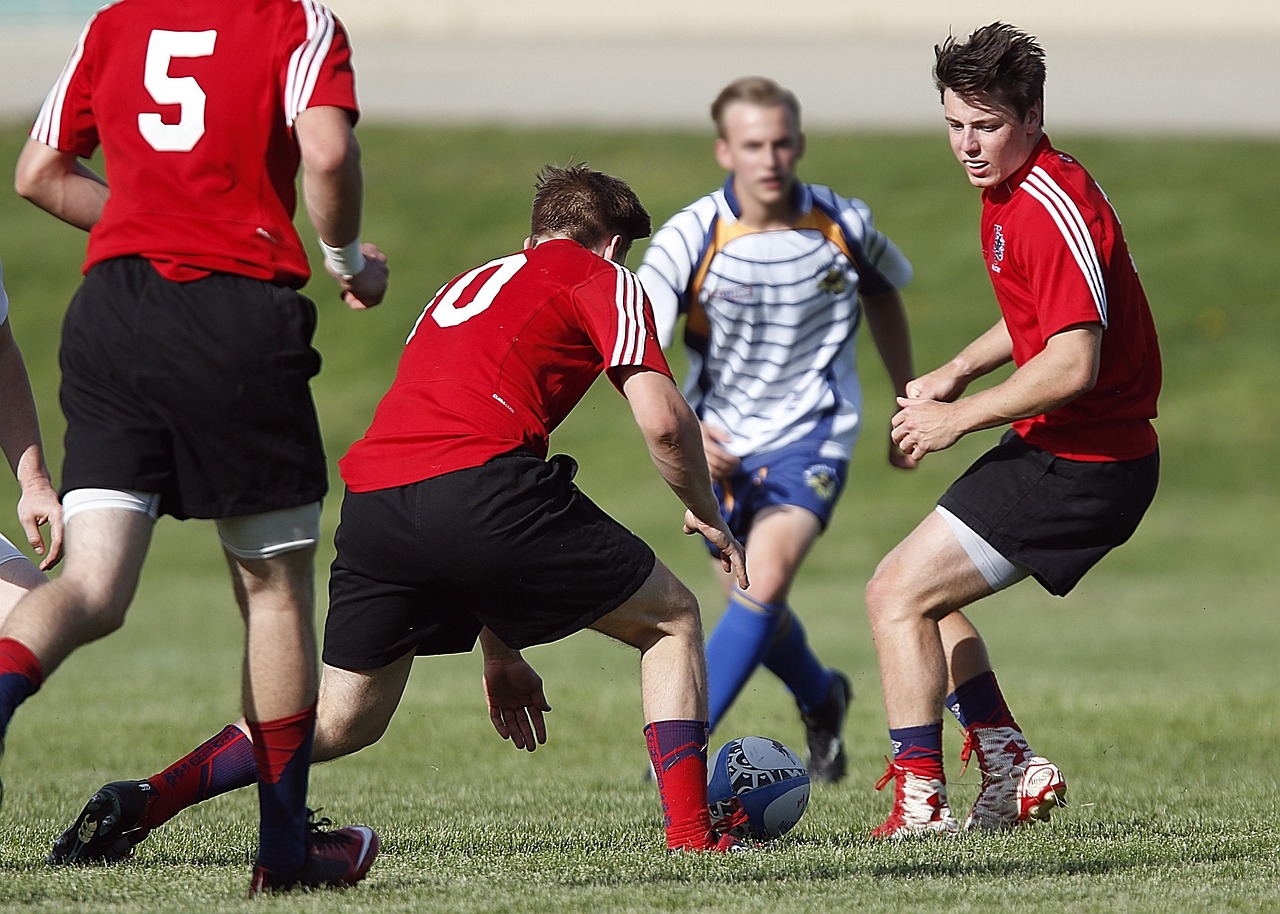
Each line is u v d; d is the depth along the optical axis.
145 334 11.54
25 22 140.62
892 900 12.34
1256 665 38.25
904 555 16.81
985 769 17.08
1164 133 93.94
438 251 83.31
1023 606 51.56
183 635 46.53
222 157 11.85
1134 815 17.80
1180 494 63.91
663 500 64.12
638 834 16.73
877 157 90.75
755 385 24.06
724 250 23.86
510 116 100.44
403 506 13.71
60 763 23.56
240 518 11.97
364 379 73.56
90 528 11.53
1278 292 76.88
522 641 14.13
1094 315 15.73
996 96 16.19
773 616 22.38
